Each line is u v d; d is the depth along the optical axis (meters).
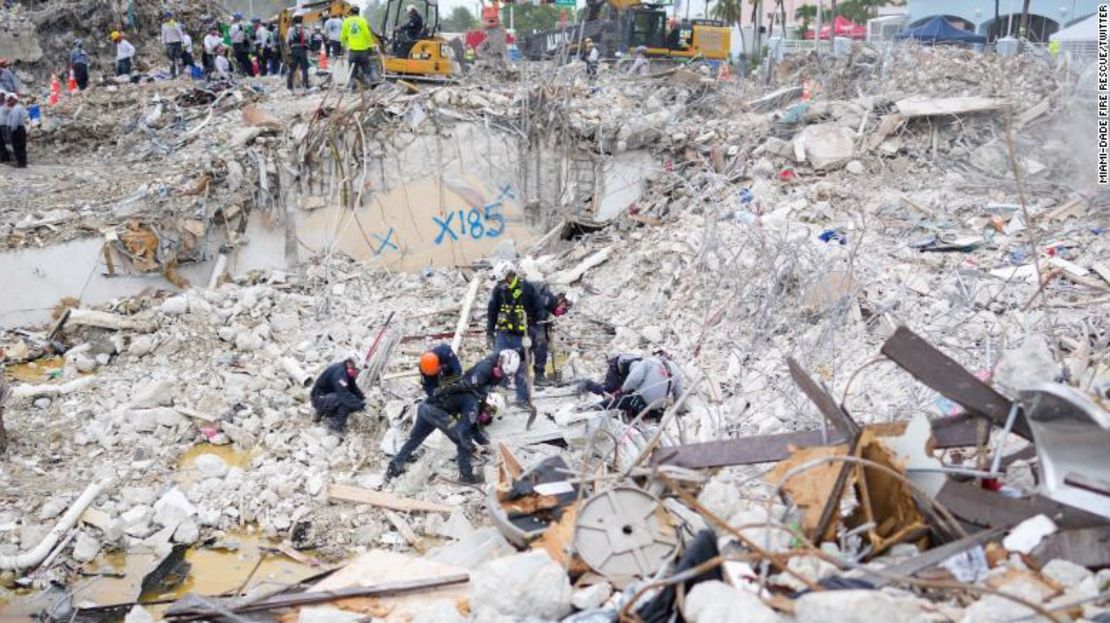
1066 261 12.05
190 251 14.78
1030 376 5.98
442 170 16.58
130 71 23.98
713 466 6.72
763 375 10.49
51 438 10.51
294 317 13.73
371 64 19.28
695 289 13.36
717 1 47.25
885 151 16.23
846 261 12.55
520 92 17.33
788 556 5.38
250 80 22.88
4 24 25.64
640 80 20.08
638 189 17.42
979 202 14.30
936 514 5.74
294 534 8.95
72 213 14.63
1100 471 5.55
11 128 17.27
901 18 36.47
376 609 6.07
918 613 4.60
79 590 8.19
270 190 15.58
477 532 7.54
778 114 17.80
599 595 5.70
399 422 10.47
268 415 10.85
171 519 9.02
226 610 6.23
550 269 15.89
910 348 6.35
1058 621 4.50
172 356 12.64
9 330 13.69
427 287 15.27
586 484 6.91
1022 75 18.58
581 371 12.06
